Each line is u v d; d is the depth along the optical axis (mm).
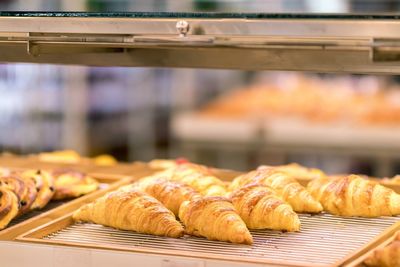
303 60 1259
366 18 1113
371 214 1301
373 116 2588
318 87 2689
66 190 1447
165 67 1342
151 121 2854
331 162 2635
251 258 1117
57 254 1161
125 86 2814
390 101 2584
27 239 1203
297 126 2678
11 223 1334
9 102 2674
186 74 2816
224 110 2787
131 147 2842
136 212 1244
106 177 1562
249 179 1370
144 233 1242
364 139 2586
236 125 2756
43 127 2705
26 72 2670
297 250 1169
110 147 2805
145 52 1348
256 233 1240
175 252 1138
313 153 2656
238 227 1192
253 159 2746
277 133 2705
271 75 2758
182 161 1632
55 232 1261
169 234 1221
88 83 2740
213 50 1308
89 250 1146
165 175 1432
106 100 2785
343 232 1243
